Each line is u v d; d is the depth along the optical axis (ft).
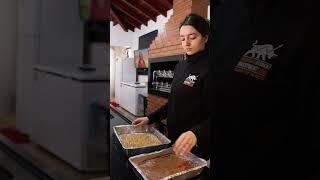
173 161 3.97
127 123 9.53
